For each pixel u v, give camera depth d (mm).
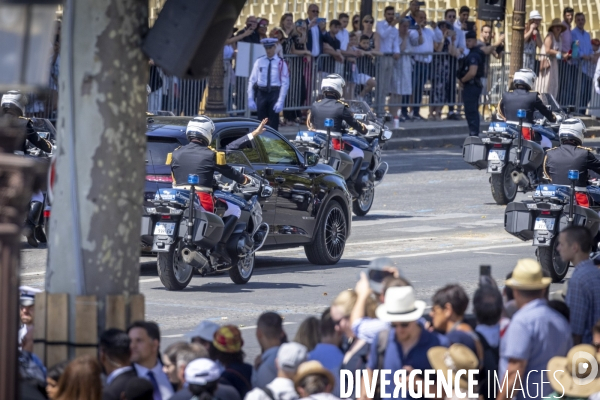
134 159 17109
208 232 32375
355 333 18297
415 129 82062
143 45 16938
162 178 35500
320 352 18219
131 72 16922
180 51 16672
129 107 16953
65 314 17047
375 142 52000
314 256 39594
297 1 92562
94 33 16703
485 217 51156
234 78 71438
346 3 92562
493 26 92688
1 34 11711
